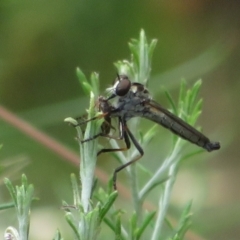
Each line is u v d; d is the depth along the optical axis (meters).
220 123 0.35
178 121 0.25
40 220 0.29
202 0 0.36
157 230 0.25
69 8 0.33
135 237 0.24
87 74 0.33
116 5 0.34
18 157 0.28
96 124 0.23
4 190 0.27
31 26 0.33
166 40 0.35
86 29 0.33
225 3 0.37
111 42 0.33
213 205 0.30
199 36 0.36
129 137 0.25
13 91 0.32
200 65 0.31
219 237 0.30
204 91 0.36
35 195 0.29
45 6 0.33
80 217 0.23
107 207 0.23
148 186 0.25
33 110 0.30
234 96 0.35
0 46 0.32
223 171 0.33
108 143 0.26
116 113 0.25
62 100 0.32
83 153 0.23
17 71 0.32
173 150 0.25
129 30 0.34
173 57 0.35
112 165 0.30
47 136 0.28
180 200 0.30
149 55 0.25
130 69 0.25
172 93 0.32
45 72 0.32
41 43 0.33
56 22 0.33
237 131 0.33
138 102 0.25
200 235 0.29
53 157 0.29
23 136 0.29
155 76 0.31
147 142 0.25
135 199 0.25
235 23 0.37
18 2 0.32
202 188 0.30
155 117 0.25
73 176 0.23
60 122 0.30
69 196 0.29
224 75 0.36
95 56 0.33
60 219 0.29
